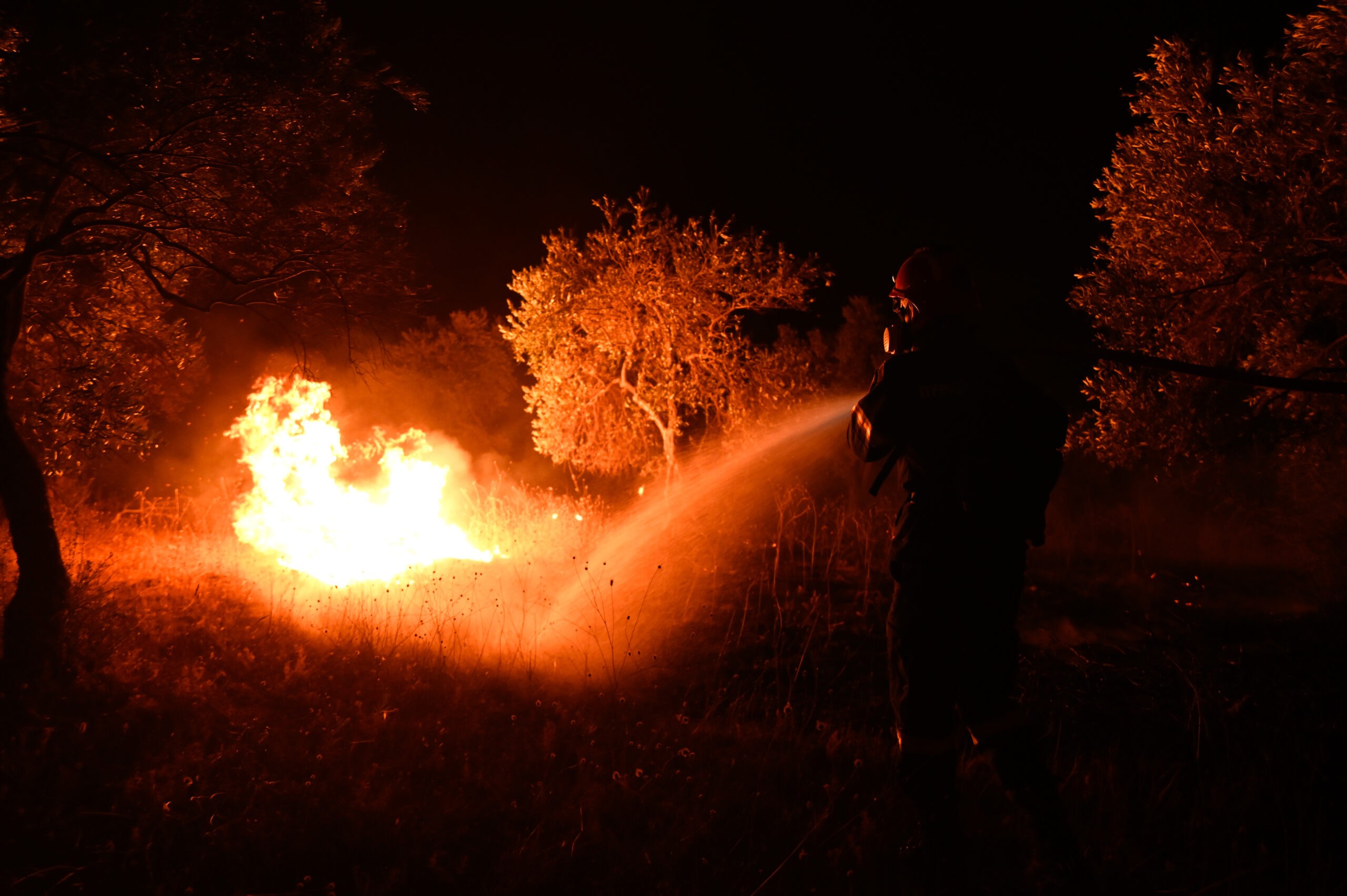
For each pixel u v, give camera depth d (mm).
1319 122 6145
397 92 5352
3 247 5145
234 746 3611
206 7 4609
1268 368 6355
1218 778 3396
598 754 3635
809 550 8453
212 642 4789
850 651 5465
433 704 4211
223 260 5414
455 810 3156
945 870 2613
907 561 2656
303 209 5215
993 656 2613
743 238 10945
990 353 2766
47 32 4332
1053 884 2557
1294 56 6254
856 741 3875
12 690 3889
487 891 2711
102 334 5883
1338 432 6336
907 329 2883
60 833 2930
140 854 2844
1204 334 6609
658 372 11133
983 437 2627
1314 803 3191
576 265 11086
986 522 2594
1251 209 6531
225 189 5102
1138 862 2793
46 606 4266
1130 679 4879
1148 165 6859
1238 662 5008
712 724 4098
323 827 3031
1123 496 10656
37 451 5590
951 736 2666
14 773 3236
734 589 6969
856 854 2822
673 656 5289
